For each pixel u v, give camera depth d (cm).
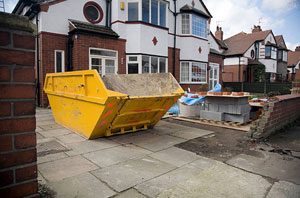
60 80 623
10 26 162
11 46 164
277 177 333
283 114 639
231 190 294
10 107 164
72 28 1005
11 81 164
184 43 1529
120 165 370
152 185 303
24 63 170
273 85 1975
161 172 346
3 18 159
